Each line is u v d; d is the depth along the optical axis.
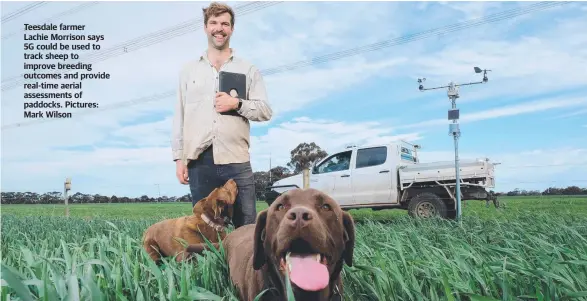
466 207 12.01
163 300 2.19
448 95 10.61
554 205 11.09
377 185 11.79
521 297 2.38
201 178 4.74
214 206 4.47
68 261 2.38
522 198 15.21
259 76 4.93
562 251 3.06
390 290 2.53
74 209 21.45
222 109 4.45
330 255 2.20
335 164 12.84
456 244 4.22
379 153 12.09
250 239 3.12
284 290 2.21
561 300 2.27
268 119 4.81
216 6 4.70
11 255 3.73
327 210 2.29
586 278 2.65
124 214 15.11
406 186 11.48
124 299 2.01
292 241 2.03
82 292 1.93
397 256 3.31
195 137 4.68
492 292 2.60
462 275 2.76
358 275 2.80
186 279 2.35
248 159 4.84
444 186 10.76
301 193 2.31
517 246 3.58
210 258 3.02
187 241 4.39
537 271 2.39
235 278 2.92
